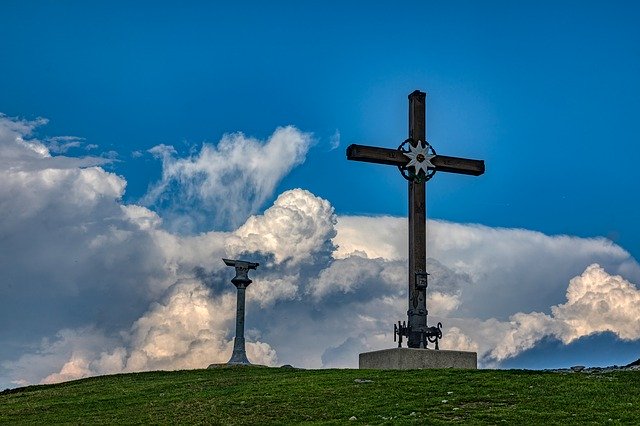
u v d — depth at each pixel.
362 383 35.59
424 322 42.56
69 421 33.28
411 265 43.41
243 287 54.25
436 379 35.47
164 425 30.98
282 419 30.53
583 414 28.98
